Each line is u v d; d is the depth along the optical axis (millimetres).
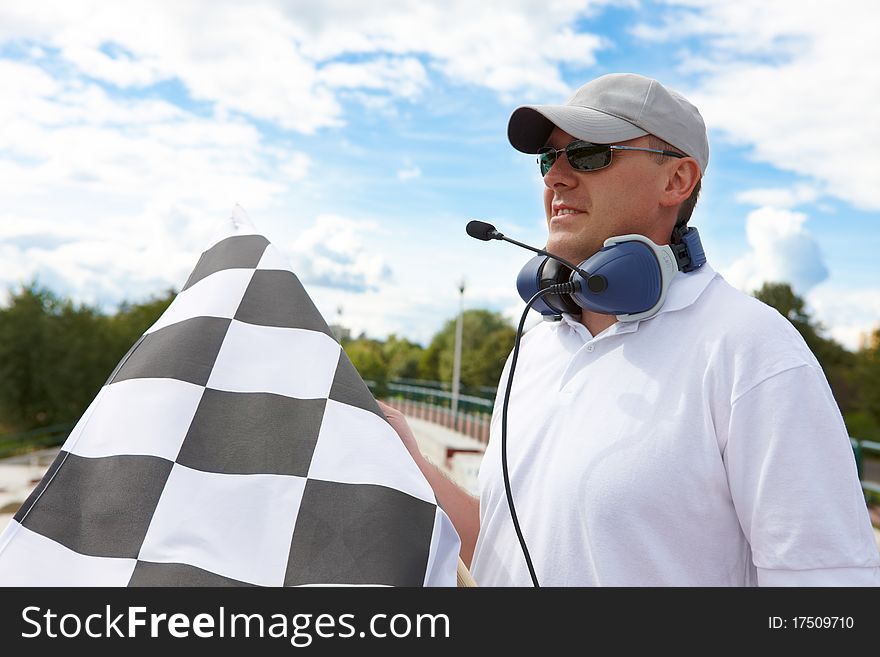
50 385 29297
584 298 1413
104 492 1166
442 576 1170
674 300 1402
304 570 1122
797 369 1234
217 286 1378
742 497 1254
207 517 1148
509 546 1475
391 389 33312
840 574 1171
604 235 1483
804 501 1185
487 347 46156
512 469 1511
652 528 1283
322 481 1182
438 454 17594
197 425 1229
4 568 1104
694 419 1294
